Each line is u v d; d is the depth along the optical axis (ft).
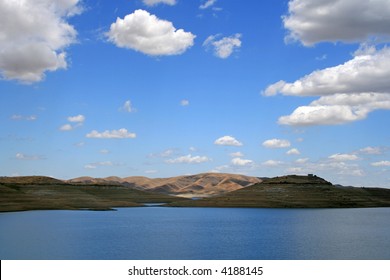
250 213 539.29
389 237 271.90
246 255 193.98
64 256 186.09
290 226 352.49
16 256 184.65
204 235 279.90
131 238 257.96
